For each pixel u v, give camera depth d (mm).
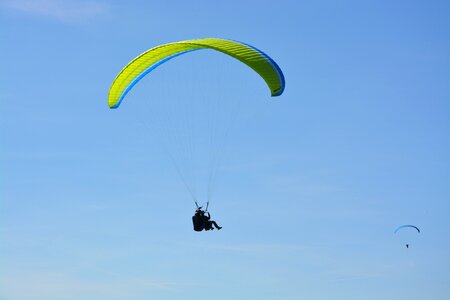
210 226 59000
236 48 58531
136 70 61375
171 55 61375
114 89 62562
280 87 59906
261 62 58250
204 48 59125
